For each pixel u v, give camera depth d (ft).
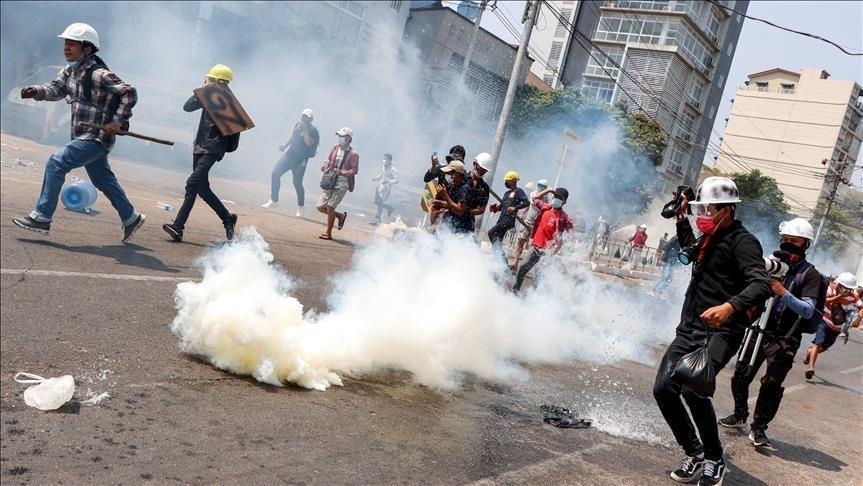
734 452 14.47
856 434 18.86
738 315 10.88
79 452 8.09
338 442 9.89
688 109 150.00
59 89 17.88
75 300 13.67
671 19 137.08
